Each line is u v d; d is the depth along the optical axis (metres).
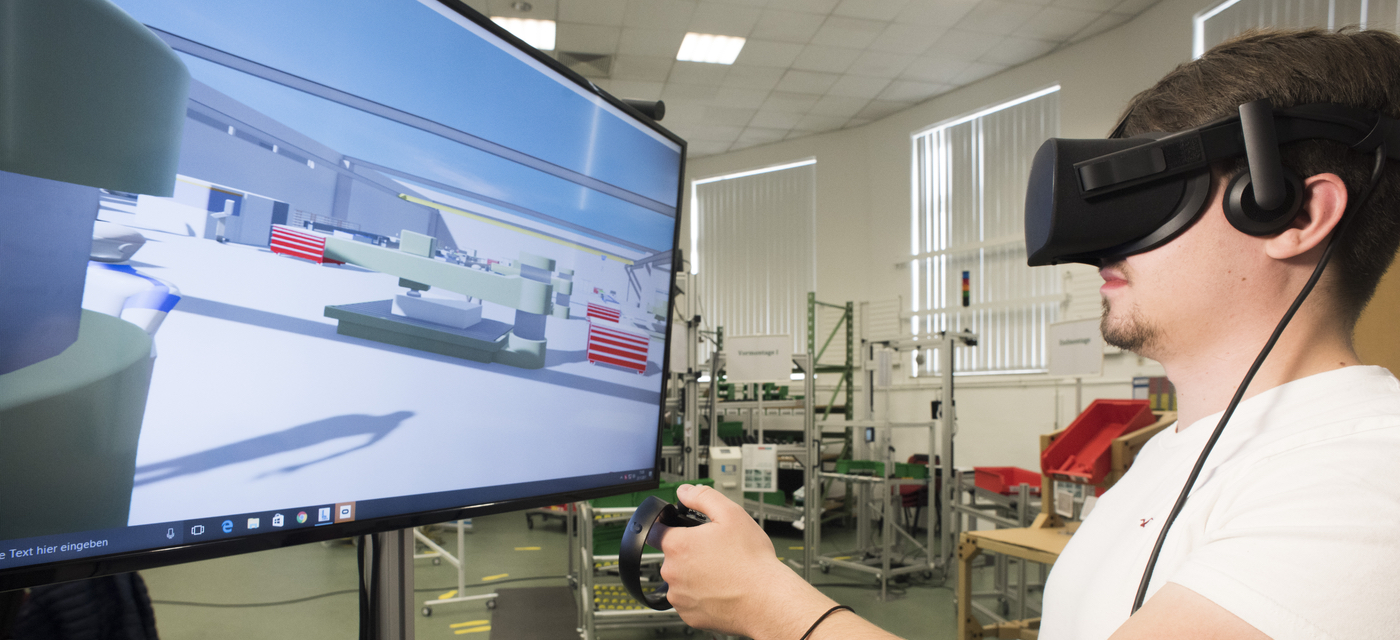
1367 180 0.46
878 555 4.94
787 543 5.84
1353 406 0.44
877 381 5.38
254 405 0.48
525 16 5.71
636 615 3.35
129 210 0.42
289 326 0.50
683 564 0.53
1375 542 0.34
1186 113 0.51
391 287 0.56
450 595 4.16
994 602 4.08
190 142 0.44
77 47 0.39
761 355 4.94
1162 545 0.48
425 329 0.59
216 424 0.46
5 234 0.37
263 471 0.48
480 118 0.64
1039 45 6.12
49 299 0.39
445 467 0.61
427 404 0.59
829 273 8.16
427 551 5.04
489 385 0.65
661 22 5.82
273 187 0.49
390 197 0.56
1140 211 0.50
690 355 4.43
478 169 0.64
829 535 6.21
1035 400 6.12
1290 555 0.35
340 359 0.53
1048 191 0.51
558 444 0.72
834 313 8.06
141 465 0.42
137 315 0.42
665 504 0.60
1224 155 0.47
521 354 0.68
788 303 8.47
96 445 0.40
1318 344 0.48
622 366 0.82
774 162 8.63
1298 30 0.50
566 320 0.73
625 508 3.06
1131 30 5.59
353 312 0.54
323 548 5.25
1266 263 0.48
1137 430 2.69
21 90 0.37
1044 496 2.90
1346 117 0.45
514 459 0.67
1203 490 0.47
